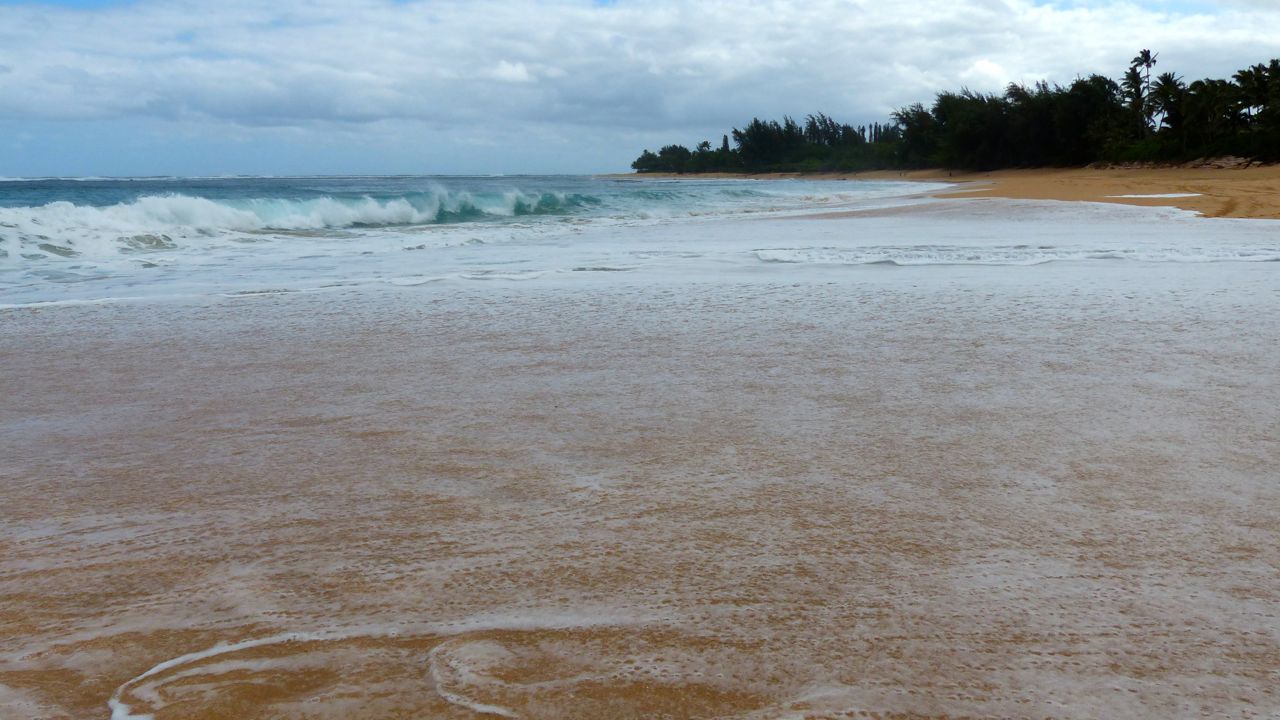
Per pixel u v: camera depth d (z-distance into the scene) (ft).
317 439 10.34
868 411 11.03
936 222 49.14
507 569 6.75
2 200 79.30
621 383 12.78
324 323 18.29
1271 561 6.61
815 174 354.54
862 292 21.30
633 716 4.78
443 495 8.42
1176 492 8.07
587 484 8.64
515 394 12.25
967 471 8.77
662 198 93.15
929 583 6.36
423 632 5.79
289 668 5.36
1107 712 4.77
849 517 7.66
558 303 20.43
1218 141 216.13
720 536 7.32
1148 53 245.86
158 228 42.42
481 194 73.82
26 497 8.58
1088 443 9.57
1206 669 5.17
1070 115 251.39
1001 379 12.49
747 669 5.26
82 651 5.63
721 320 17.81
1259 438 9.59
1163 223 44.19
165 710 4.89
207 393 12.65
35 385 13.25
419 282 24.66
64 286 24.68
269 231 46.26
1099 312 17.79
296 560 7.01
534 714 4.81
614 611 6.03
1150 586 6.24
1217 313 17.39
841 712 4.79
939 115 300.20
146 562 7.03
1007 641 5.53
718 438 10.07
